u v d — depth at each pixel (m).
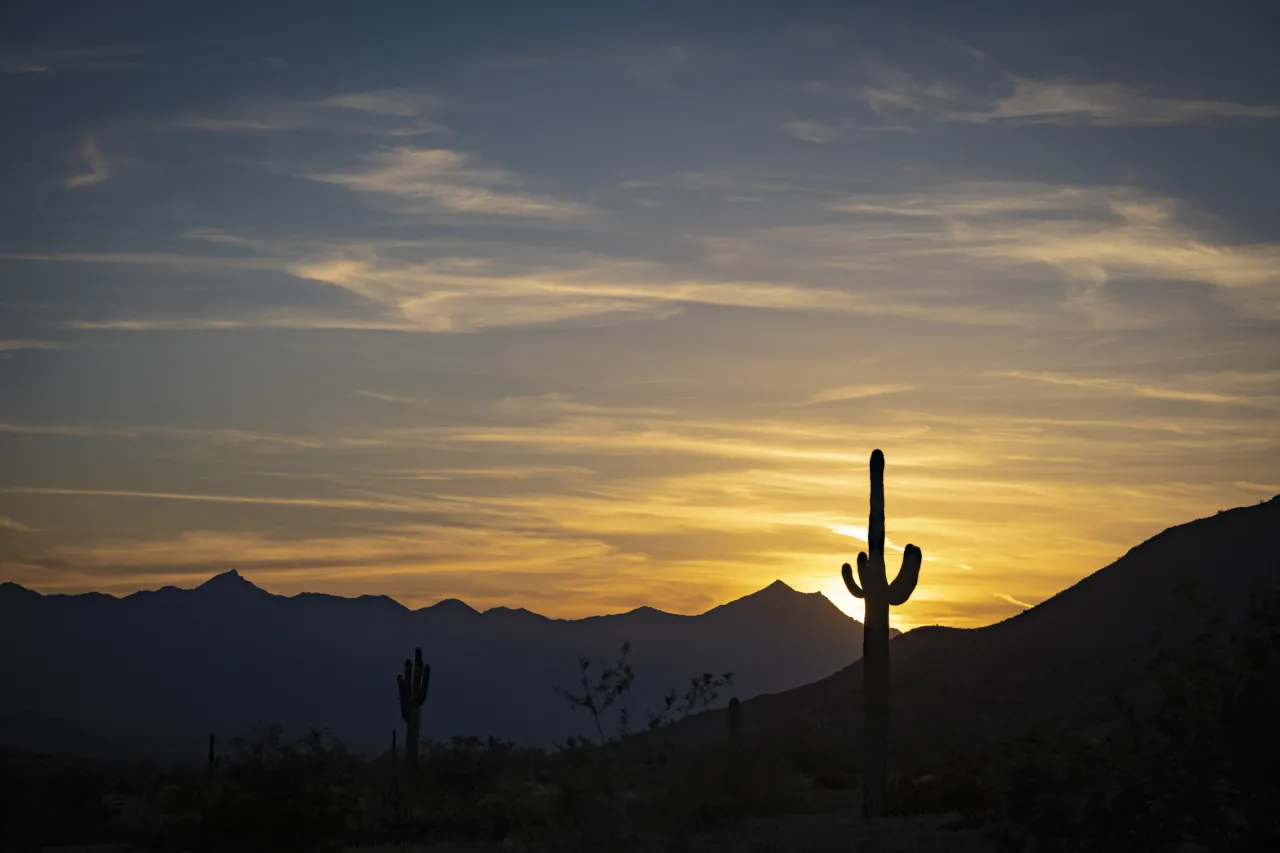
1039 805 11.45
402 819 28.42
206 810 21.95
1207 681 10.93
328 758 25.38
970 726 61.19
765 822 21.84
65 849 27.67
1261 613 10.84
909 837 18.44
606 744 18.16
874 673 23.11
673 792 18.17
